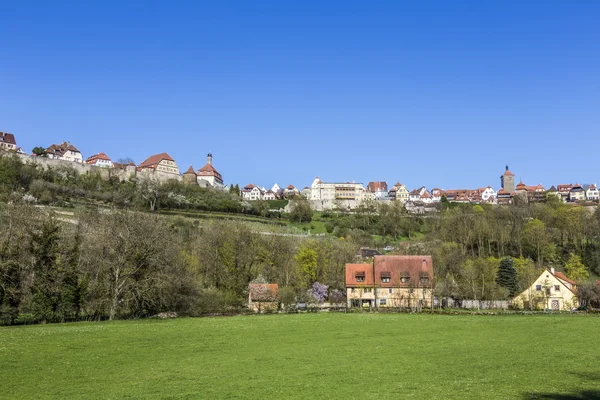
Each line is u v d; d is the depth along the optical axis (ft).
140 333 195.93
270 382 116.06
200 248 430.20
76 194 642.22
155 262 278.26
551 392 105.81
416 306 347.36
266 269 435.94
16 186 584.81
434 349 163.12
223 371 128.57
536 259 585.63
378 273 398.21
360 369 131.03
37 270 251.60
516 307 369.09
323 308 343.67
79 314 273.33
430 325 230.07
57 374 124.57
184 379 119.65
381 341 180.55
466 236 640.58
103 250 289.12
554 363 139.44
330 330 210.18
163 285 272.92
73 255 269.23
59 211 531.91
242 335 194.08
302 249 475.72
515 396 102.63
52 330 201.46
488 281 432.25
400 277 389.80
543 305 363.35
